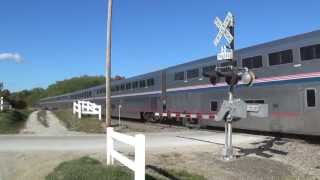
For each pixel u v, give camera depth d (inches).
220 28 716.7
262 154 756.6
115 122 1596.9
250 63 1004.6
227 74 701.9
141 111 1697.8
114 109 2053.4
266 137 964.0
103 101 2224.4
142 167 407.5
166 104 1467.8
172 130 1221.1
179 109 1364.4
